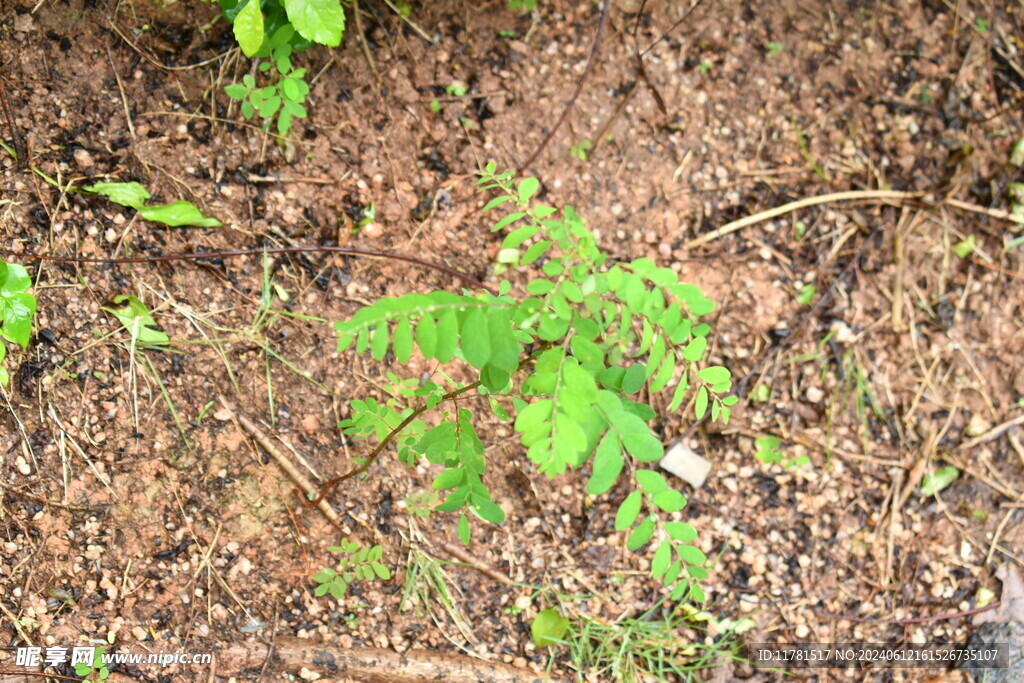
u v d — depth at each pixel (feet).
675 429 2.21
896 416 2.26
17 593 2.00
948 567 2.23
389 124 2.18
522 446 2.16
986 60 2.36
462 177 2.20
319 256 2.14
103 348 2.04
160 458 2.05
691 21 2.28
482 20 2.23
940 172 2.33
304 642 2.07
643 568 2.18
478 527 2.14
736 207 2.27
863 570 2.22
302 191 2.14
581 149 2.23
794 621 2.19
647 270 1.68
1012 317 2.31
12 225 2.03
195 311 2.08
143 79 2.10
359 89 2.17
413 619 2.10
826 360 2.26
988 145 2.34
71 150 2.06
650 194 2.25
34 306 1.86
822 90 2.31
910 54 2.34
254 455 2.08
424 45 2.20
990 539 2.25
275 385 2.10
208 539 2.05
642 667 2.15
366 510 2.10
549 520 2.16
